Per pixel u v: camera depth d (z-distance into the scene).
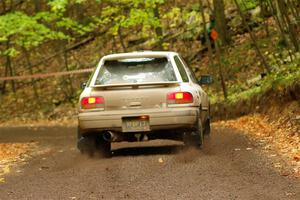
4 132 36.53
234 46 43.03
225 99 33.50
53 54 57.81
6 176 16.45
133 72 18.70
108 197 12.40
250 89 33.75
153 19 37.06
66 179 15.05
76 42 57.38
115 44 53.56
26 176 16.14
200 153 18.30
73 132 33.59
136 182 13.96
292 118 22.94
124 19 37.53
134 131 18.09
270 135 22.06
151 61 18.92
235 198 11.68
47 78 53.72
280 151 17.77
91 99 18.22
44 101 49.62
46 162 19.08
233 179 13.70
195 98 18.38
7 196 13.27
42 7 63.00
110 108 18.16
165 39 49.06
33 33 34.16
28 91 52.62
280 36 35.47
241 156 17.23
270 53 38.16
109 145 19.67
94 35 56.84
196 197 11.98
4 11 59.41
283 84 26.45
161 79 18.48
